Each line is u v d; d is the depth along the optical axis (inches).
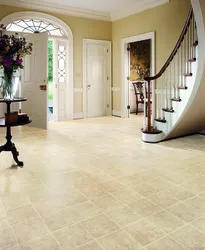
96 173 122.5
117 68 299.9
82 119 287.0
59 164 135.6
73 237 72.4
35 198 96.4
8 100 121.8
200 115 175.3
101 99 307.0
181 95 163.9
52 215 84.3
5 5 227.9
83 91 290.5
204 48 133.6
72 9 262.5
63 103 279.4
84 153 155.9
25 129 230.8
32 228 76.9
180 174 121.1
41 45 225.5
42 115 231.8
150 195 98.9
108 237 72.3
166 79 191.3
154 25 241.6
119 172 123.8
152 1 236.4
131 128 233.9
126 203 92.4
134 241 70.4
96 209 88.1
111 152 157.9
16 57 127.2
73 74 279.7
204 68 139.1
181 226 77.7
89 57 289.9
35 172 123.7
